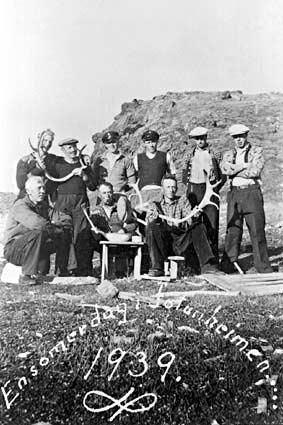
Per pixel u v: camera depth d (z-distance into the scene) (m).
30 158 7.11
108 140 7.09
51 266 6.99
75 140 7.13
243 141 7.13
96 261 7.00
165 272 6.91
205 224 7.06
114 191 7.05
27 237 6.97
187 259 7.00
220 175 7.13
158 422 5.98
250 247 7.09
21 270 6.94
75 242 6.99
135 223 7.01
